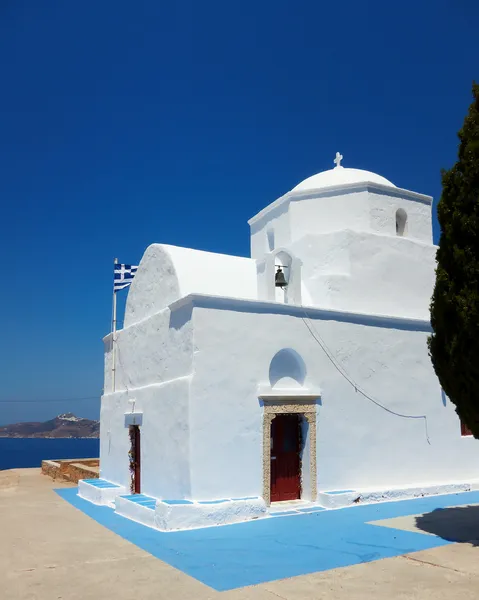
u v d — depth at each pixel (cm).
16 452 13325
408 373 1437
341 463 1286
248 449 1159
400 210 1599
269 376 1223
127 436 1477
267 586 676
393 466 1366
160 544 897
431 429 1450
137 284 1591
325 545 875
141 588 675
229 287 1367
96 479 1650
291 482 1249
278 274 1381
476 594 636
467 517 1080
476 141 862
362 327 1372
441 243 905
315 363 1283
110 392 1703
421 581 686
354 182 1569
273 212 1686
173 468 1161
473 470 1504
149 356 1394
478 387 847
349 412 1318
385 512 1151
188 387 1115
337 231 1488
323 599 626
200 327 1146
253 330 1206
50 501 1441
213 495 1100
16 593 660
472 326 827
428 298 1567
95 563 789
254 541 909
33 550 866
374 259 1488
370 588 662
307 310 1288
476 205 841
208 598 637
